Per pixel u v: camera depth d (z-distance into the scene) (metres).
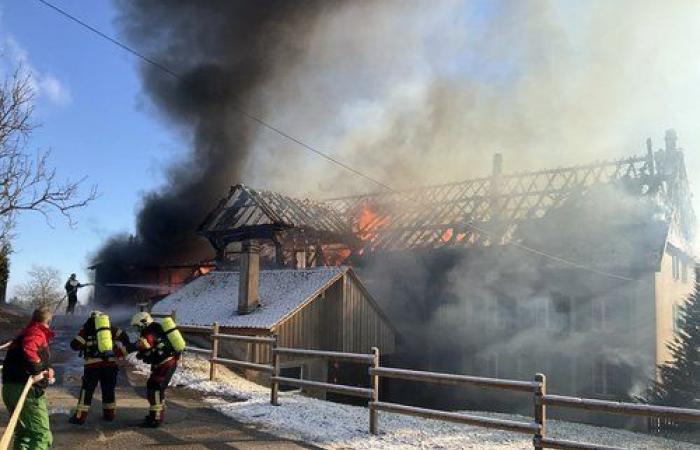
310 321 17.62
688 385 20.33
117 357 8.13
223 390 11.14
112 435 7.40
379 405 8.12
